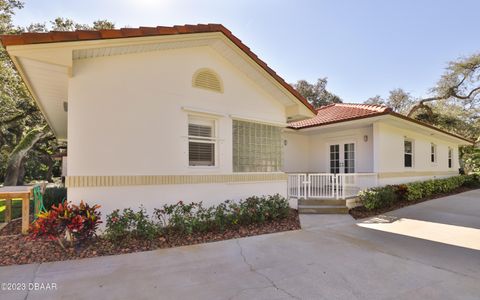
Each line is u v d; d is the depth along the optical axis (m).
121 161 5.71
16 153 14.50
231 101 7.64
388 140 11.06
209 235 5.74
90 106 5.45
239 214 6.39
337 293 3.28
